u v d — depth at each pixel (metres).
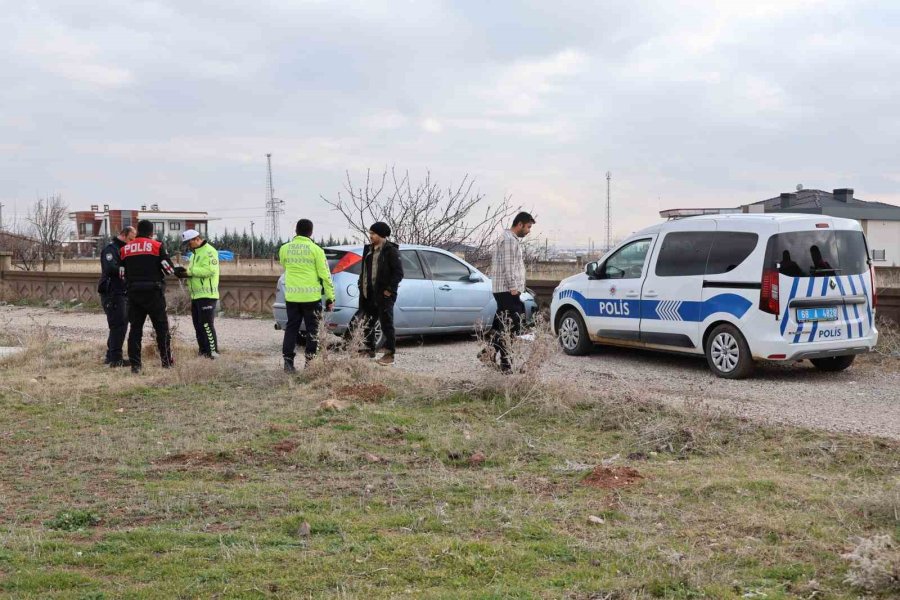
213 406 8.45
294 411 8.14
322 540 4.69
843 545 4.54
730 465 6.35
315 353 10.23
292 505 5.36
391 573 4.18
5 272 25.66
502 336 9.02
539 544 4.57
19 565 4.31
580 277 12.47
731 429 7.26
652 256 11.37
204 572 4.17
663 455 6.75
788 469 6.26
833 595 3.92
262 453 6.70
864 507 5.10
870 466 6.20
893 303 12.70
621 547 4.53
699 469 6.18
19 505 5.46
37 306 23.72
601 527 4.91
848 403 8.72
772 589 4.00
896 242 42.34
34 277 24.84
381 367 10.10
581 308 12.30
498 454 6.68
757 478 5.84
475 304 13.84
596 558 4.39
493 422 7.73
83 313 21.70
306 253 10.09
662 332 11.12
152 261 10.59
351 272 12.59
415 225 20.50
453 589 3.99
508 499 5.49
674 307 10.92
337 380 9.41
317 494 5.64
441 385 8.97
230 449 6.75
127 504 5.41
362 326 10.47
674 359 12.00
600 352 12.80
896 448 6.63
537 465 6.41
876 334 10.55
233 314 19.70
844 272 10.27
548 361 9.16
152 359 11.55
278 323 13.11
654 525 4.94
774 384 9.91
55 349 12.31
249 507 5.33
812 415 8.04
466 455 6.70
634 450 6.86
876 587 3.95
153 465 6.43
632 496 5.50
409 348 13.23
